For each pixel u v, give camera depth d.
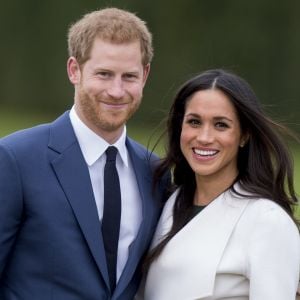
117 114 13.00
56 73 81.06
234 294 12.92
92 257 12.73
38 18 81.44
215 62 76.62
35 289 12.63
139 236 13.32
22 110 80.19
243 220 13.08
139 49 13.03
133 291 13.51
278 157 13.56
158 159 14.28
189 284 13.06
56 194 12.70
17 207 12.56
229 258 12.94
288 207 13.55
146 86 75.69
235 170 13.72
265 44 75.56
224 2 76.44
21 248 12.73
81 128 13.23
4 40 82.12
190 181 14.09
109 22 12.88
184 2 76.75
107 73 12.89
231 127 13.39
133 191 13.66
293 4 74.81
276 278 12.58
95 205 12.89
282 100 75.19
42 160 12.82
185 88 13.62
